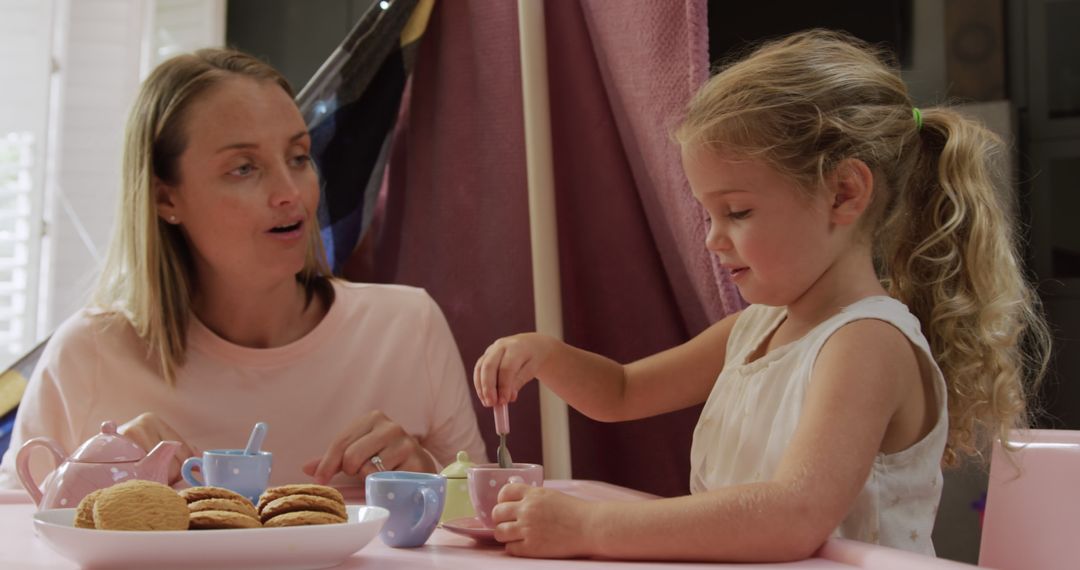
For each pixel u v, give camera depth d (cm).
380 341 152
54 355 142
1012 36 245
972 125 106
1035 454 99
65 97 262
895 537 90
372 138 177
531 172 159
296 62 274
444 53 176
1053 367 238
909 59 244
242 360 144
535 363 112
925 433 91
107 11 265
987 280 103
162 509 66
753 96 91
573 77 169
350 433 127
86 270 256
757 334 112
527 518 75
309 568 66
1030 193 245
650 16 149
